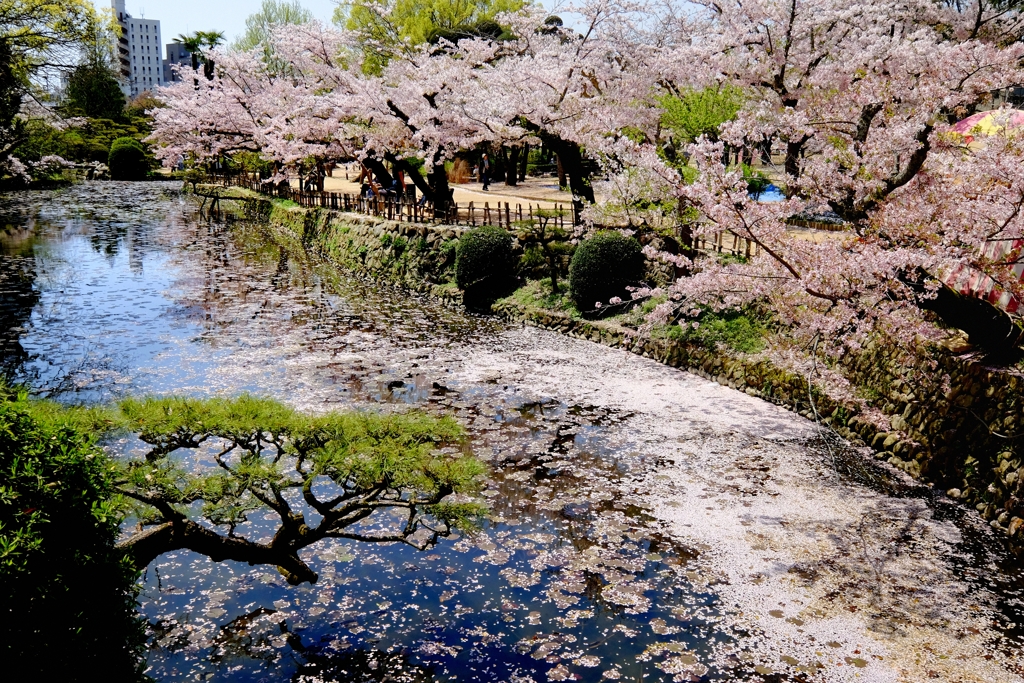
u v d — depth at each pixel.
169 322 17.36
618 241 17.02
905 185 11.32
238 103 34.50
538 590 7.06
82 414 6.15
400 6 42.75
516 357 15.34
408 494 8.89
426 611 6.70
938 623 6.65
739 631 6.48
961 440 9.23
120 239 30.30
